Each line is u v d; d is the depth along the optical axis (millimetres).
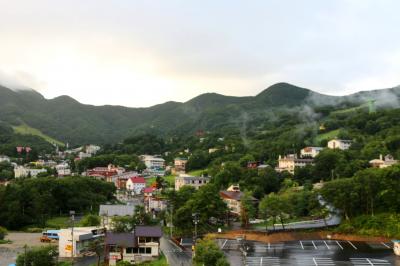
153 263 110625
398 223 136500
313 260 110062
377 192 146875
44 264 104375
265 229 151625
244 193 179125
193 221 152875
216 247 98500
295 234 141875
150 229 121000
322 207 150000
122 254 117562
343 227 142875
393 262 106750
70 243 127375
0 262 120250
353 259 110500
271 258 112938
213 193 160000
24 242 155750
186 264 109625
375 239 133625
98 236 136500
